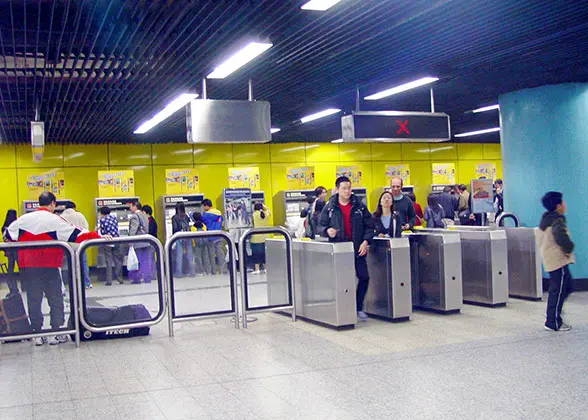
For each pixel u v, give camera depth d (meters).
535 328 6.22
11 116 9.82
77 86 7.62
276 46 6.48
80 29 5.93
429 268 7.41
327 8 5.20
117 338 6.64
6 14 5.58
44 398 4.51
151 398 4.39
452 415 3.78
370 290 7.24
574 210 8.55
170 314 6.68
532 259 7.91
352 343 5.89
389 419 3.76
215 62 6.89
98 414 4.09
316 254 6.89
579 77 8.37
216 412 4.03
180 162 15.00
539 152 8.75
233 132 7.72
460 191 13.77
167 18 5.41
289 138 15.14
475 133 15.56
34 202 13.05
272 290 8.06
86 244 6.39
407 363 5.04
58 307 6.42
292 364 5.18
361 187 15.90
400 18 5.66
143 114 10.15
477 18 5.75
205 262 12.58
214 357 5.57
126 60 6.68
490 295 7.53
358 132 8.42
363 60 7.24
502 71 7.90
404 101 10.21
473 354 5.25
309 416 3.87
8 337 6.17
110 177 13.53
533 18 5.81
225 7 5.17
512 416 3.72
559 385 4.29
